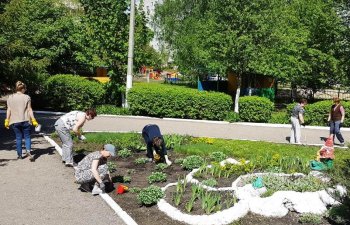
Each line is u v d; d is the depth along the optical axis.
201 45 24.58
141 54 22.47
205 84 33.53
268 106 19.75
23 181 8.71
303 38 25.16
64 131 9.84
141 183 8.91
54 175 9.22
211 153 11.35
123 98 21.98
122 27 22.00
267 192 7.55
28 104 10.43
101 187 8.02
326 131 18.00
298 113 14.40
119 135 13.77
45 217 6.84
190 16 38.81
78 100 20.33
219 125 18.67
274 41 22.70
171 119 19.66
